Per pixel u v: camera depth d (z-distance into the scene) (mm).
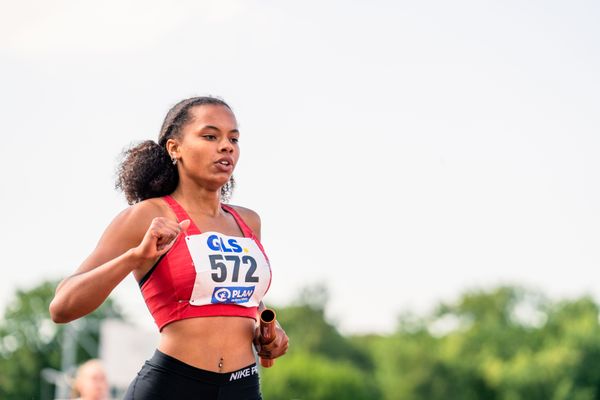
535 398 105750
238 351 6012
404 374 112000
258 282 6148
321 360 119438
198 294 5902
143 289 6055
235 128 6305
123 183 6527
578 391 104438
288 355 117688
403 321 127750
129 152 6516
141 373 5977
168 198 6219
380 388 116688
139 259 5496
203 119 6219
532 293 137250
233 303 6016
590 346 106250
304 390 112438
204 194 6266
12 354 102750
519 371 106625
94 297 5527
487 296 137625
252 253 6176
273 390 112250
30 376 101938
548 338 114375
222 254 6008
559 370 105188
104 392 13523
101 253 5895
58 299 5621
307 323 137375
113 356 32812
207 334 5906
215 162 6172
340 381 113750
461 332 116375
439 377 111250
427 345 117500
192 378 5844
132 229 5984
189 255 5910
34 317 103938
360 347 141875
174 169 6422
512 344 115625
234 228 6383
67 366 91812
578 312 119188
